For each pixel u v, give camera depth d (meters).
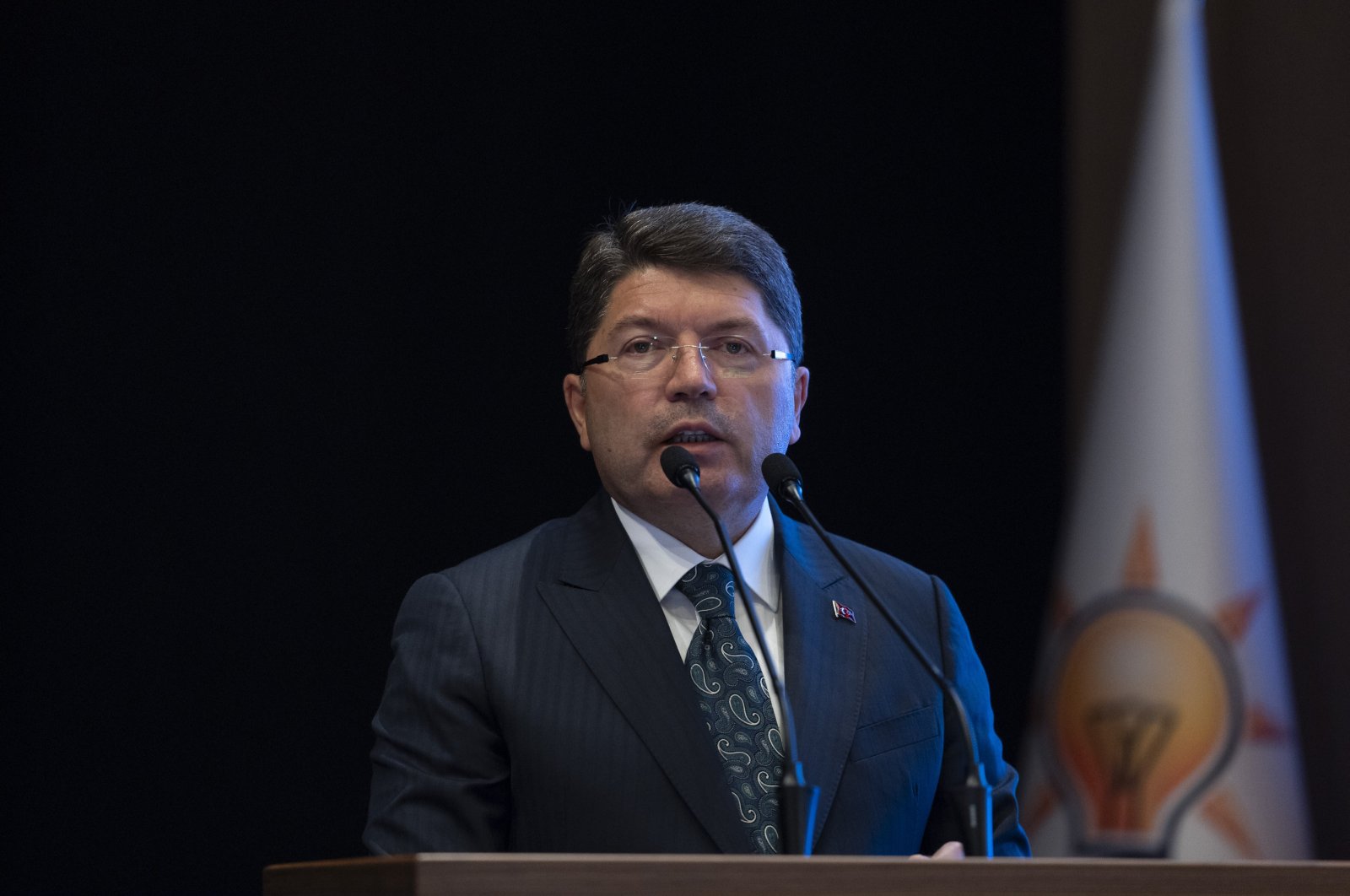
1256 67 7.46
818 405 8.28
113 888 7.10
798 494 3.80
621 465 4.25
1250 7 7.51
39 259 7.47
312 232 7.79
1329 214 7.19
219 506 7.48
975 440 8.34
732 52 8.47
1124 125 7.72
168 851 7.18
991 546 8.27
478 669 4.03
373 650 7.55
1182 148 7.58
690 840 3.76
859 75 8.54
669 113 8.35
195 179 7.67
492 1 8.21
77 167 7.55
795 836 3.13
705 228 4.37
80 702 7.22
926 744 4.17
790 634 4.21
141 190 7.61
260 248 7.71
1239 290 7.43
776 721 4.02
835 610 4.33
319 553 7.57
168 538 7.41
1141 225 7.64
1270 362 7.32
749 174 8.38
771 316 4.41
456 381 7.89
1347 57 7.23
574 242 8.12
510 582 4.26
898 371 8.37
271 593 7.48
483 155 8.08
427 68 8.08
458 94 8.10
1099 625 7.38
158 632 7.33
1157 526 7.37
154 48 7.70
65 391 7.42
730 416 4.21
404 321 7.86
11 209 7.48
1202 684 7.14
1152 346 7.53
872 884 2.59
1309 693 7.11
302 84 7.88
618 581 4.22
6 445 7.36
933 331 8.41
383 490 7.71
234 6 7.83
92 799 7.16
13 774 7.12
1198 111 7.59
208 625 7.38
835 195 8.45
